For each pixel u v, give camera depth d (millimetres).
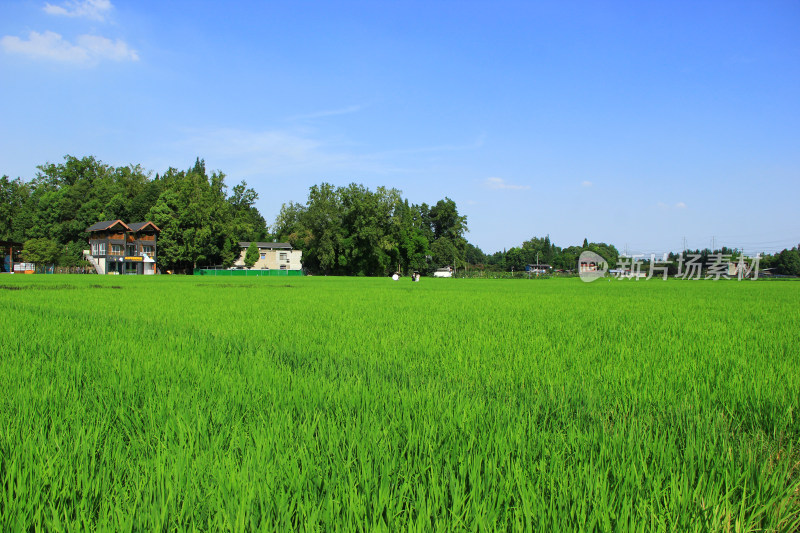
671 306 15516
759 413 3777
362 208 83125
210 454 2758
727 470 2666
